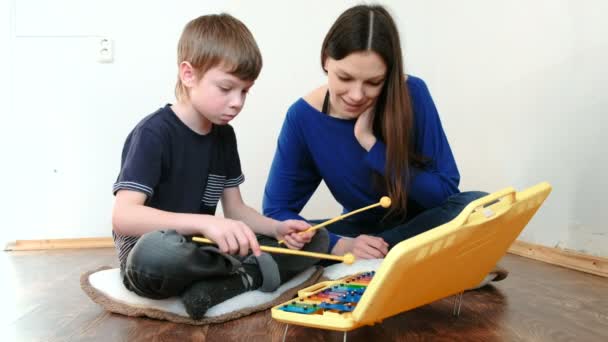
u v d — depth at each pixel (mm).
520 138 1867
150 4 2189
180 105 1173
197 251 978
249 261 1130
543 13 1752
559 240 1688
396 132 1206
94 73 2170
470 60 2148
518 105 1877
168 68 2207
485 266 1032
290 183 1464
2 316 1066
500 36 1969
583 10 1588
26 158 2143
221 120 1116
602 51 1521
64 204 2164
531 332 962
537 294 1251
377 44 1066
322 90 1399
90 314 1082
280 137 1473
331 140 1370
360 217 1474
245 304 1074
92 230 2182
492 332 962
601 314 1085
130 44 2184
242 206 1295
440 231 794
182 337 932
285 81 2277
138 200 1053
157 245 966
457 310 1094
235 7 2238
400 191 1237
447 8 2295
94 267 1656
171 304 1050
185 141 1158
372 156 1255
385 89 1213
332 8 2291
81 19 2152
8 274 1533
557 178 1697
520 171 1864
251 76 1100
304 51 2283
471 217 865
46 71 2143
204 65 1073
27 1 2125
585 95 1585
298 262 1224
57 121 2154
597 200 1545
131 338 926
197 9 2217
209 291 1006
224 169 1271
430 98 1361
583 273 1522
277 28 2266
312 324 801
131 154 1083
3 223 2082
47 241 2141
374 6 1156
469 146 2160
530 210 994
